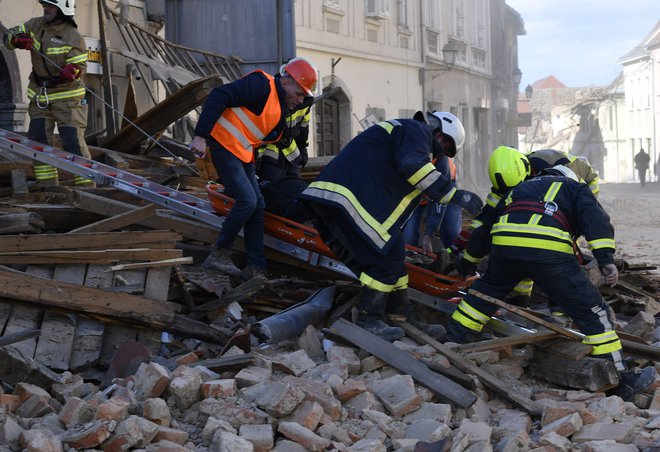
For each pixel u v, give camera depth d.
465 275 6.20
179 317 5.56
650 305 7.52
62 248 5.81
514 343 5.58
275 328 5.76
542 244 5.49
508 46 43.44
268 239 6.64
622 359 5.88
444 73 30.45
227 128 6.15
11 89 12.30
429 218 7.14
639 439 4.46
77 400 4.26
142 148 10.43
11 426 3.99
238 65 15.64
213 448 4.02
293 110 6.43
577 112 69.06
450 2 31.31
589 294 5.50
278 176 6.76
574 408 4.73
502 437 4.57
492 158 6.02
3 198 7.75
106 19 14.12
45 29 8.30
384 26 24.36
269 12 15.61
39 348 5.11
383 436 4.43
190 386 4.51
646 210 23.97
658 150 55.72
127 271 5.77
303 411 4.40
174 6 15.87
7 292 5.19
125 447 3.93
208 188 6.83
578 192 5.60
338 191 5.68
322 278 6.88
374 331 5.77
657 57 55.34
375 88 23.88
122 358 5.01
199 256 6.73
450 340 5.90
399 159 5.61
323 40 20.61
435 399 5.04
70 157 7.59
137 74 15.06
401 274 5.86
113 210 6.96
